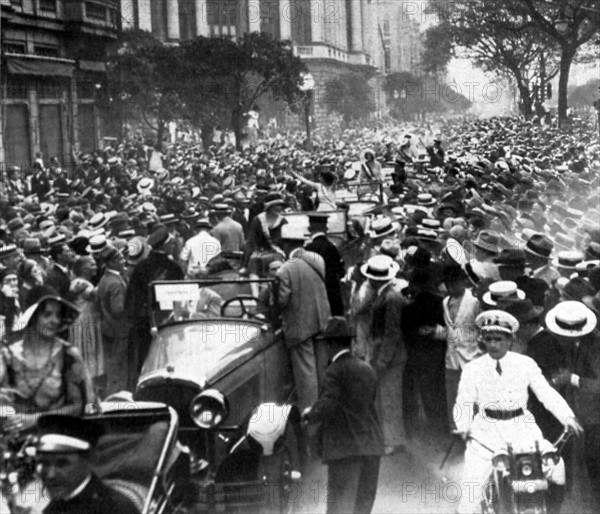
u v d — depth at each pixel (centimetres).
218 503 752
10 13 3803
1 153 3534
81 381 689
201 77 4669
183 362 799
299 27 9106
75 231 1568
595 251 1126
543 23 4881
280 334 923
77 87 4281
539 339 837
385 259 1002
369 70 9025
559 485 705
